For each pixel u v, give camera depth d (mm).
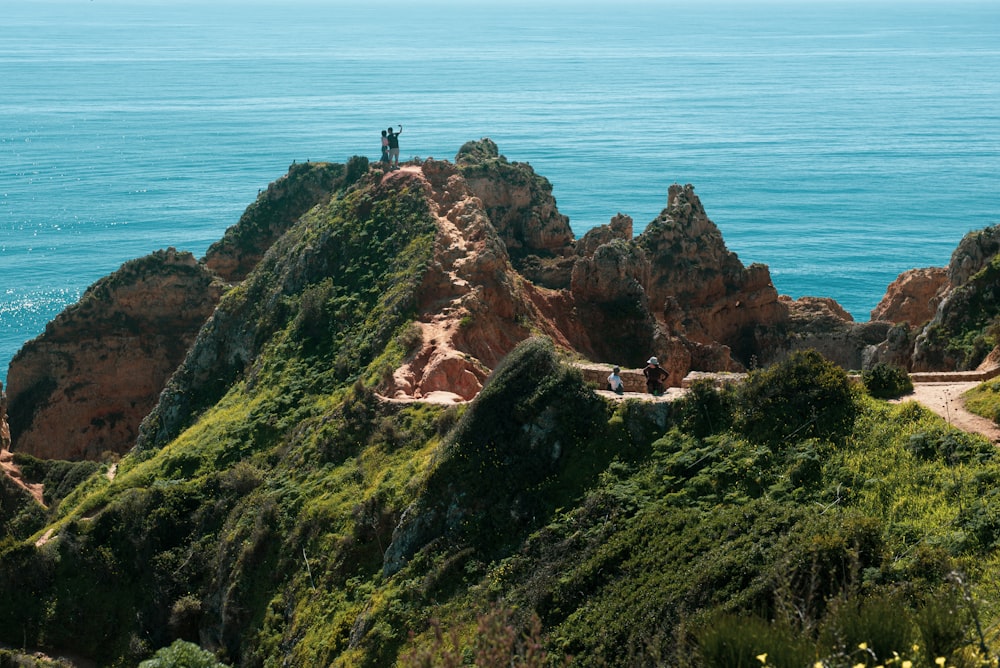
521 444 42156
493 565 39094
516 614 35812
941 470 34500
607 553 35906
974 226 196000
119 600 52281
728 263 81688
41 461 76250
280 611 45469
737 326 81250
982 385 39844
